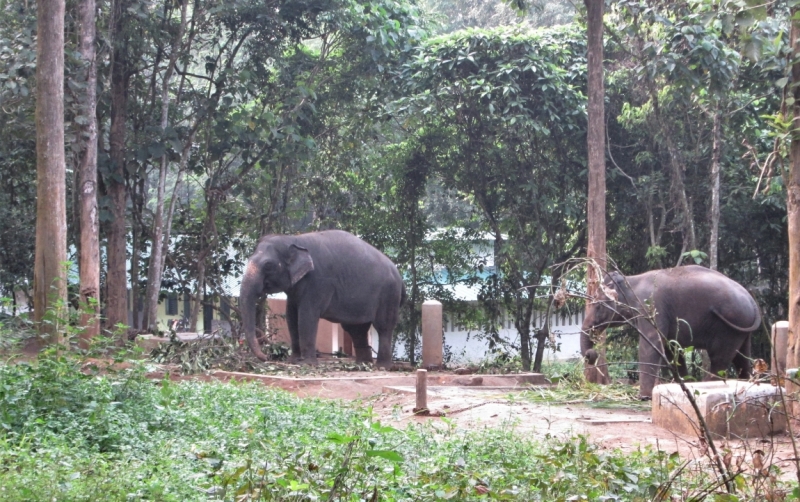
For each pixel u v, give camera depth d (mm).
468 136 19516
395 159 20609
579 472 5730
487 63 18484
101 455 6395
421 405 10109
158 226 17406
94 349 8750
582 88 19109
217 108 18172
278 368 13891
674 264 19672
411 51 19500
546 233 19719
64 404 7605
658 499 5371
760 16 9531
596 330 12797
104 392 7945
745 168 18234
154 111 18422
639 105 18531
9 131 16266
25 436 6531
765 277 20062
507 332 24172
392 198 21047
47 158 13539
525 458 6816
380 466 5777
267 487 4883
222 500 4957
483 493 5242
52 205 13539
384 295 15617
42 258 13508
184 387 9867
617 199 19609
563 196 19688
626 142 19375
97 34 15906
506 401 11195
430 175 20953
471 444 7254
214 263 19984
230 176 19078
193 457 6336
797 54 9523
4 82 15586
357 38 18938
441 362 15500
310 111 19312
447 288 21938
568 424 9508
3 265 19578
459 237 21516
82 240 14766
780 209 18312
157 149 16891
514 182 19469
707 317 12531
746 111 17562
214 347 14164
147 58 19375
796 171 9594
